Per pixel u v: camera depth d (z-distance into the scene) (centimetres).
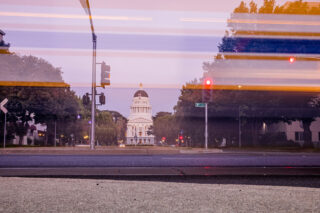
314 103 3138
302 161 1132
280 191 489
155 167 936
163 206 367
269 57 3120
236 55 3234
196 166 977
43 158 1208
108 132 11206
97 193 457
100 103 2112
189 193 461
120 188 508
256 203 388
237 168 907
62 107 4888
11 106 4000
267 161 1125
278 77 3144
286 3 3175
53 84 4538
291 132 4706
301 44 3030
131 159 1169
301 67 3078
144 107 16312
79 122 5938
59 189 494
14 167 934
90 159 1164
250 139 4094
